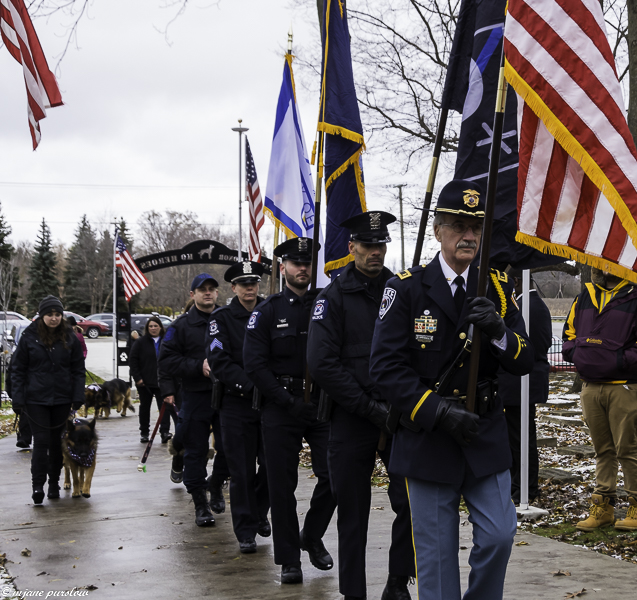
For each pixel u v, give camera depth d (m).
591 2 3.10
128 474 8.19
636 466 4.89
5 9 6.18
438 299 2.91
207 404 5.93
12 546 5.12
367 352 3.77
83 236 72.38
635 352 4.82
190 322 6.18
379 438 3.75
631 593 3.77
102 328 47.88
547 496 5.95
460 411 2.74
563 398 12.96
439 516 2.87
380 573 4.32
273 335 4.51
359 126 4.79
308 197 5.95
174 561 4.71
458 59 4.79
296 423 4.38
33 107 6.22
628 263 3.16
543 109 3.06
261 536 5.41
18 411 10.04
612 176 3.00
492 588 2.81
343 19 4.83
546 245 3.20
